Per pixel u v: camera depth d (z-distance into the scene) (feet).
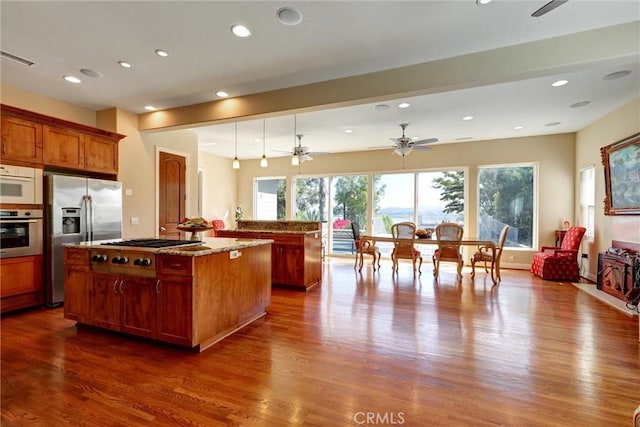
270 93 13.41
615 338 9.62
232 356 8.41
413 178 25.58
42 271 12.43
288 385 7.01
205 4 7.84
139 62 10.94
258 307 11.29
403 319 11.34
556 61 9.32
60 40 9.52
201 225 11.05
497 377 7.36
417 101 14.65
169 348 8.89
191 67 11.27
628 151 14.21
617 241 15.37
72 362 8.04
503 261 22.40
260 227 18.31
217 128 19.75
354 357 8.38
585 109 15.74
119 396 6.56
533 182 21.91
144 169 16.90
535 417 5.93
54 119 12.79
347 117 17.29
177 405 6.27
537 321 11.14
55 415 5.95
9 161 11.55
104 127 15.85
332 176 28.40
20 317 11.42
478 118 17.38
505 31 9.01
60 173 14.19
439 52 10.22
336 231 28.30
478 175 23.31
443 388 6.90
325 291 15.42
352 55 10.41
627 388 6.90
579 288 16.02
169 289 8.68
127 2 7.73
